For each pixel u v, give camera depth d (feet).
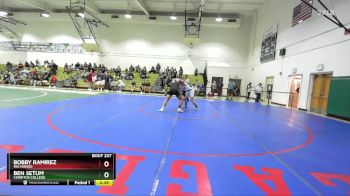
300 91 39.11
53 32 73.87
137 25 71.82
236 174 9.67
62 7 68.59
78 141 13.12
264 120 24.63
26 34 74.90
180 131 17.03
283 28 46.32
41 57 74.95
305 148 14.25
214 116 25.45
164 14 68.49
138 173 9.25
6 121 17.40
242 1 57.62
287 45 44.45
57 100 32.40
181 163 10.53
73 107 26.45
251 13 66.49
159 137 14.99
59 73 67.92
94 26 72.38
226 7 62.28
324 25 33.01
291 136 17.44
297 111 36.09
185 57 71.36
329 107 31.24
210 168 10.15
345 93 28.22
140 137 14.74
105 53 72.95
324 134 18.95
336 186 9.02
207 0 57.11
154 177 8.96
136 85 62.80
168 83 58.70
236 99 58.80
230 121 22.68
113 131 15.94
